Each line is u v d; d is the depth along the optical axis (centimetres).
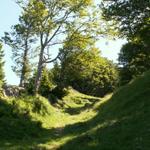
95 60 6544
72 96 7969
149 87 3253
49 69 8162
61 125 3872
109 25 5975
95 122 3033
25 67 6925
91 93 10481
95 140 2181
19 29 6581
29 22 6303
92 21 6084
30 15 6181
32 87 6125
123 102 3200
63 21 6078
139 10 3725
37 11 6091
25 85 6700
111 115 2989
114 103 3506
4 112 3203
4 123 2897
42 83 6969
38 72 6109
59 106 6588
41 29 6103
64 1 5988
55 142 2627
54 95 7100
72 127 3269
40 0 6081
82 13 6053
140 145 1912
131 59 7175
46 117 4047
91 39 6162
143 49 6644
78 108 6306
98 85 10575
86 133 2525
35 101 4091
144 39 4006
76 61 7181
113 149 1967
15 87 4684
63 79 8012
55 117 4338
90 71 7838
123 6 3766
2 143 2489
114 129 2308
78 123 3422
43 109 4122
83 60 6612
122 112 2828
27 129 3003
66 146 2316
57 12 6075
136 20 3791
